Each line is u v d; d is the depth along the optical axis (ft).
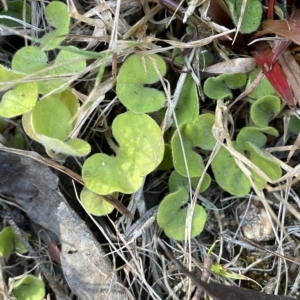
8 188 0.43
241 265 0.43
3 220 0.45
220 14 0.40
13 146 0.44
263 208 0.43
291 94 0.39
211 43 0.44
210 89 0.41
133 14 0.45
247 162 0.39
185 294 0.42
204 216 0.41
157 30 0.44
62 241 0.42
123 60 0.42
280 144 0.44
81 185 0.45
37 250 0.45
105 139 0.45
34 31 0.45
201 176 0.40
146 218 0.43
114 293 0.41
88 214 0.42
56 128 0.40
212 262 0.42
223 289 0.34
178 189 0.41
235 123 0.45
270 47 0.40
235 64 0.41
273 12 0.40
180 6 0.40
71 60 0.37
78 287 0.42
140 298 0.42
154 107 0.40
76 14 0.40
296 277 0.42
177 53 0.42
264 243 0.43
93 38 0.41
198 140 0.41
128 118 0.40
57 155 0.42
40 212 0.44
